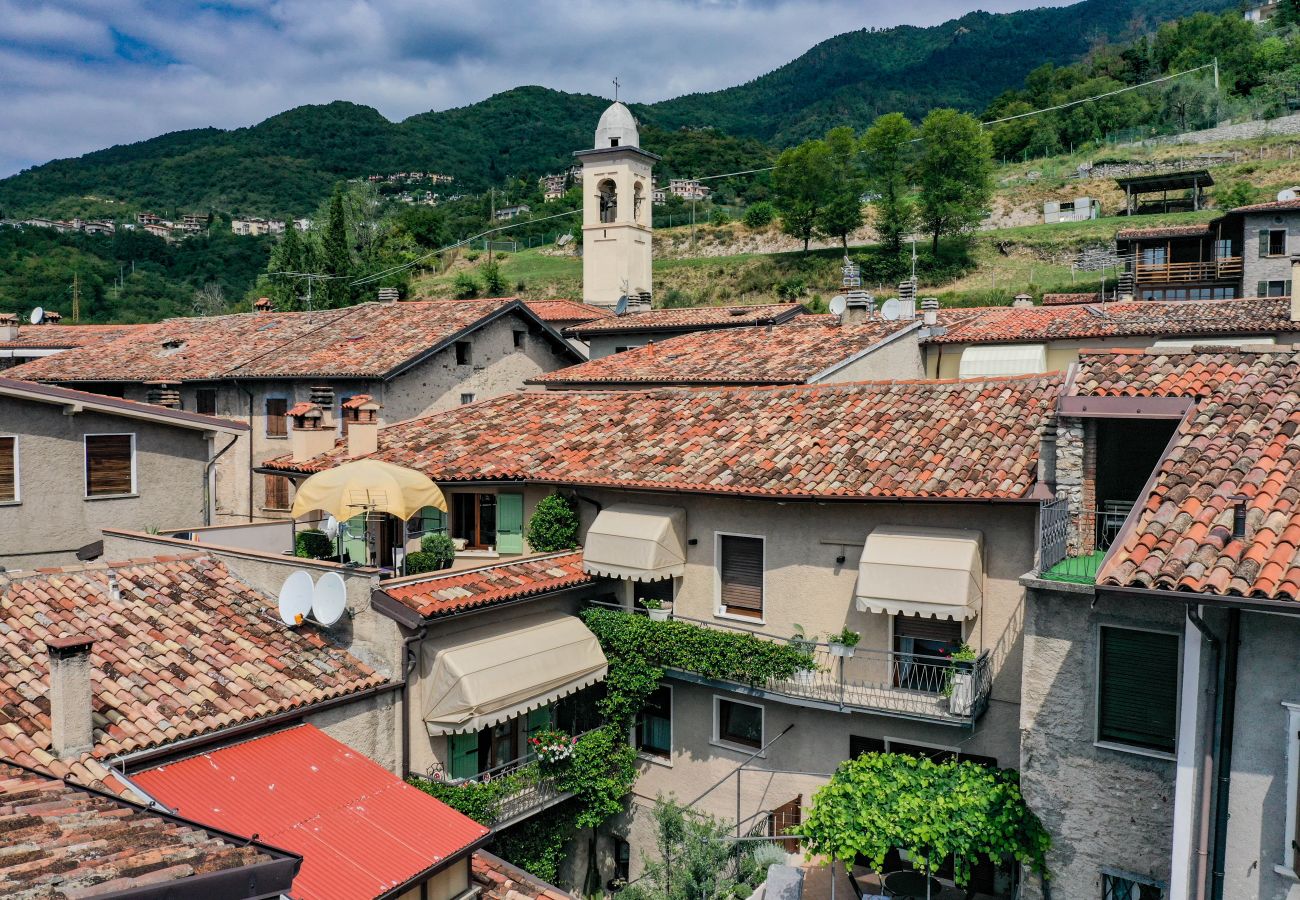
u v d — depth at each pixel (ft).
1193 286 192.44
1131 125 359.05
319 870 43.80
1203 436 45.11
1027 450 59.31
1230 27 394.73
